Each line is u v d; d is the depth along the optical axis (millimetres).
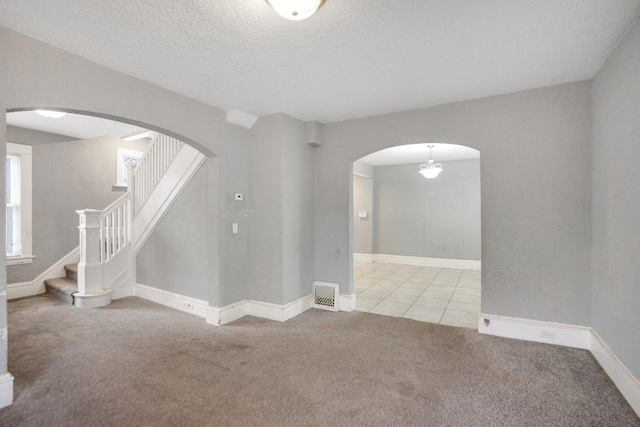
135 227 4625
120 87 2518
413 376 2334
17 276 4461
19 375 2348
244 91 2941
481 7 1739
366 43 2119
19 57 1983
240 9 1747
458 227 7121
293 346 2871
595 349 2594
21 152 4488
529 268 2967
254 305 3725
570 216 2809
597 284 2586
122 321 3520
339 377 2324
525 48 2197
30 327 3330
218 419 1852
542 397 2061
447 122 3293
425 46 2164
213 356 2666
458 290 5027
